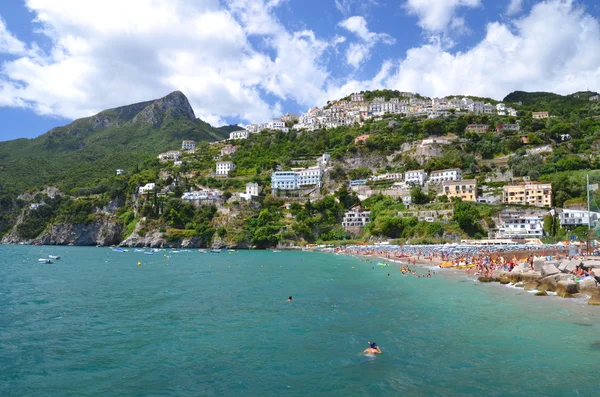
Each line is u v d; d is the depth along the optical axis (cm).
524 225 15550
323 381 2805
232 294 6234
